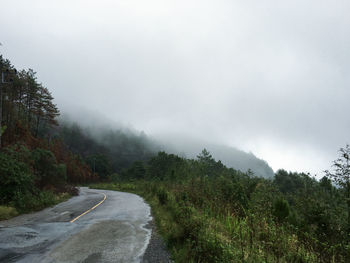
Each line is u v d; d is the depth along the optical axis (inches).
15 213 410.6
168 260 191.5
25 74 1587.1
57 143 2116.1
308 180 310.7
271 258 162.9
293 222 272.4
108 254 205.6
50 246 227.6
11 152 583.2
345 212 220.4
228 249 164.2
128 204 608.4
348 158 222.8
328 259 163.5
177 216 317.1
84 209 501.0
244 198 369.4
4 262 185.2
